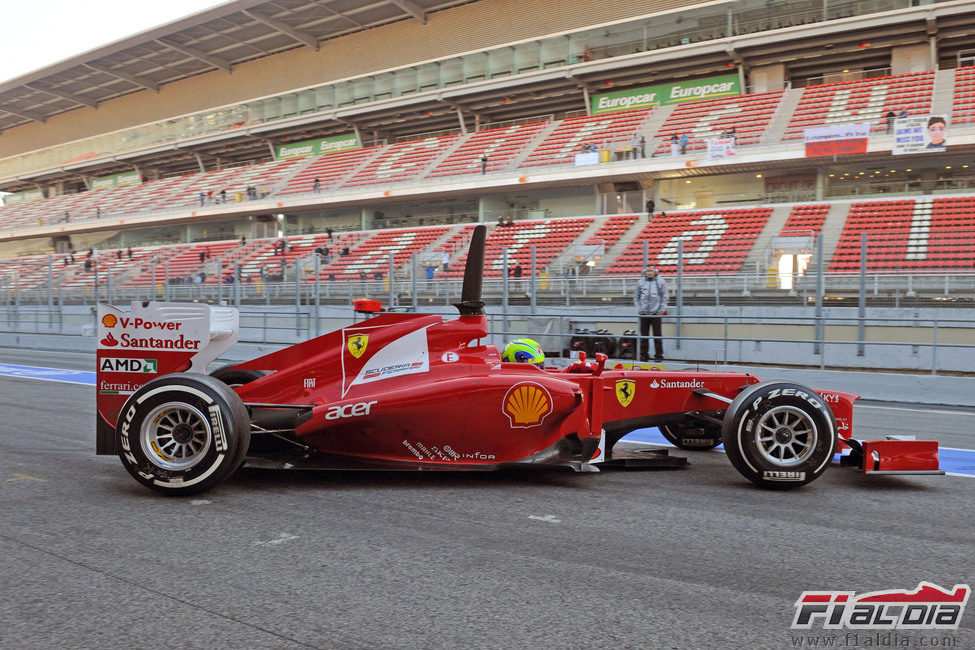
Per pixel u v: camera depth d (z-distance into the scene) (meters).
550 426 4.54
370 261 30.06
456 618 2.56
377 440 4.48
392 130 44.00
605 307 14.36
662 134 31.94
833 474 4.98
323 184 39.72
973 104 25.98
